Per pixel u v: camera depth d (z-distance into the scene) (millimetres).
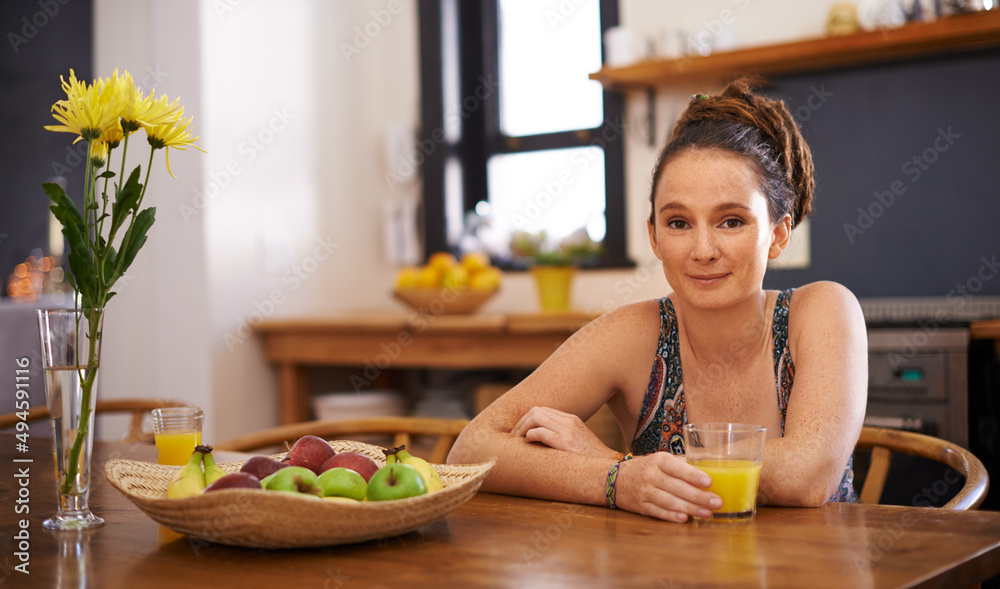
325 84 3406
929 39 2576
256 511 745
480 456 1127
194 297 2975
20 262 4711
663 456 940
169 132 971
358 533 787
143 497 801
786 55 2768
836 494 1217
